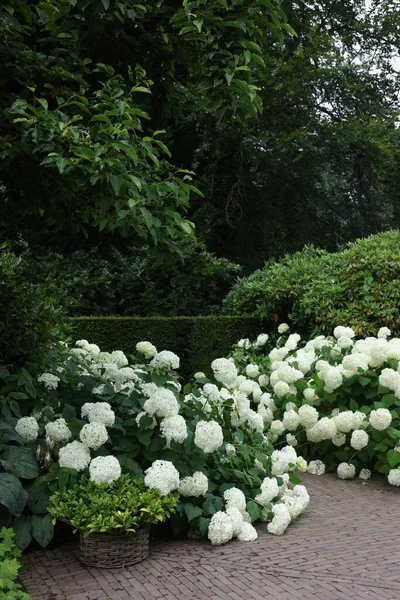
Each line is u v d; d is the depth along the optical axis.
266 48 15.12
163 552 4.04
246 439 5.13
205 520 4.21
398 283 8.15
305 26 16.19
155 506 3.75
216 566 3.79
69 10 4.12
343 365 6.03
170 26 4.53
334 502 5.11
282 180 16.00
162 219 3.94
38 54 4.00
